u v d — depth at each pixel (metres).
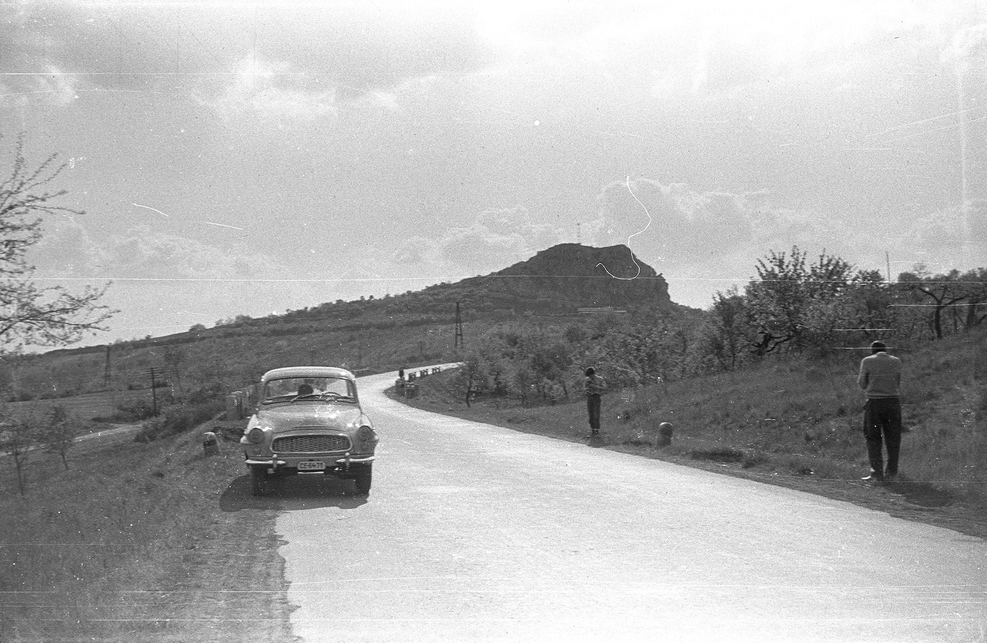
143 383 54.94
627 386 35.22
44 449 19.44
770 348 29.39
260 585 6.13
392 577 6.34
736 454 14.40
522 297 101.44
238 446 18.45
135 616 5.32
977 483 10.34
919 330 26.72
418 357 97.25
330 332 108.50
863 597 5.63
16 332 9.27
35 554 7.16
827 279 28.19
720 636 4.86
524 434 21.48
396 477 12.62
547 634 4.92
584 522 8.60
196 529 8.53
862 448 13.51
